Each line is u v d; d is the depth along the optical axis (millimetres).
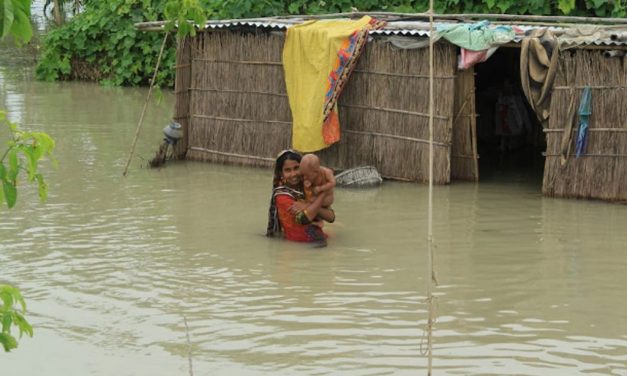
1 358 7301
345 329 7836
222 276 9172
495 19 16234
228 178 13453
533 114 15812
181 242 10297
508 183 13172
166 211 11594
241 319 8070
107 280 9070
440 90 12727
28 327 4367
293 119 13562
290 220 10273
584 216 11391
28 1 3705
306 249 10070
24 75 23062
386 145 13242
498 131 15555
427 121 12859
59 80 22344
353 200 12180
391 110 13117
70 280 9070
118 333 7797
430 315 5797
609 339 7676
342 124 13523
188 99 14625
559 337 7711
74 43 22172
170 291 8773
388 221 11188
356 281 9039
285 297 8594
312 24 13625
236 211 11602
